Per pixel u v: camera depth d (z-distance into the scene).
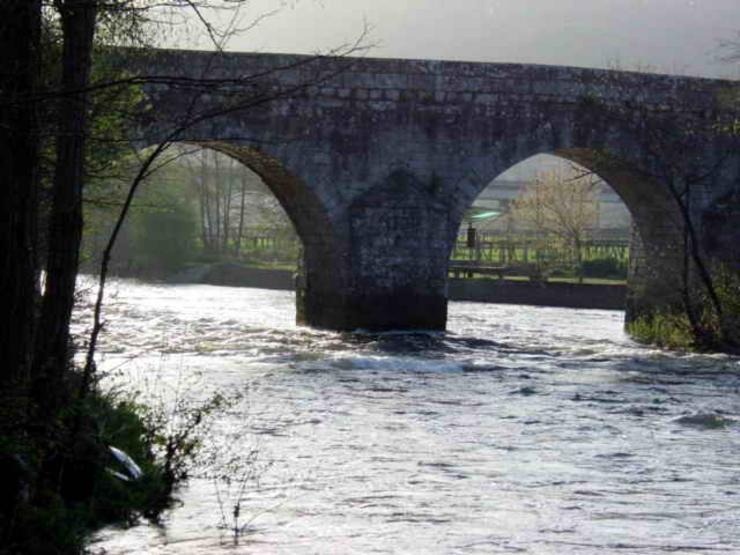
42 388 15.24
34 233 14.73
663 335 43.97
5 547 13.25
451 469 19.56
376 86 42.78
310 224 45.09
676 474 19.52
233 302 62.66
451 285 70.69
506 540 15.02
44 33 17.95
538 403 27.88
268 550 14.41
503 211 101.06
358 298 42.91
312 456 20.34
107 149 23.30
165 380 29.94
